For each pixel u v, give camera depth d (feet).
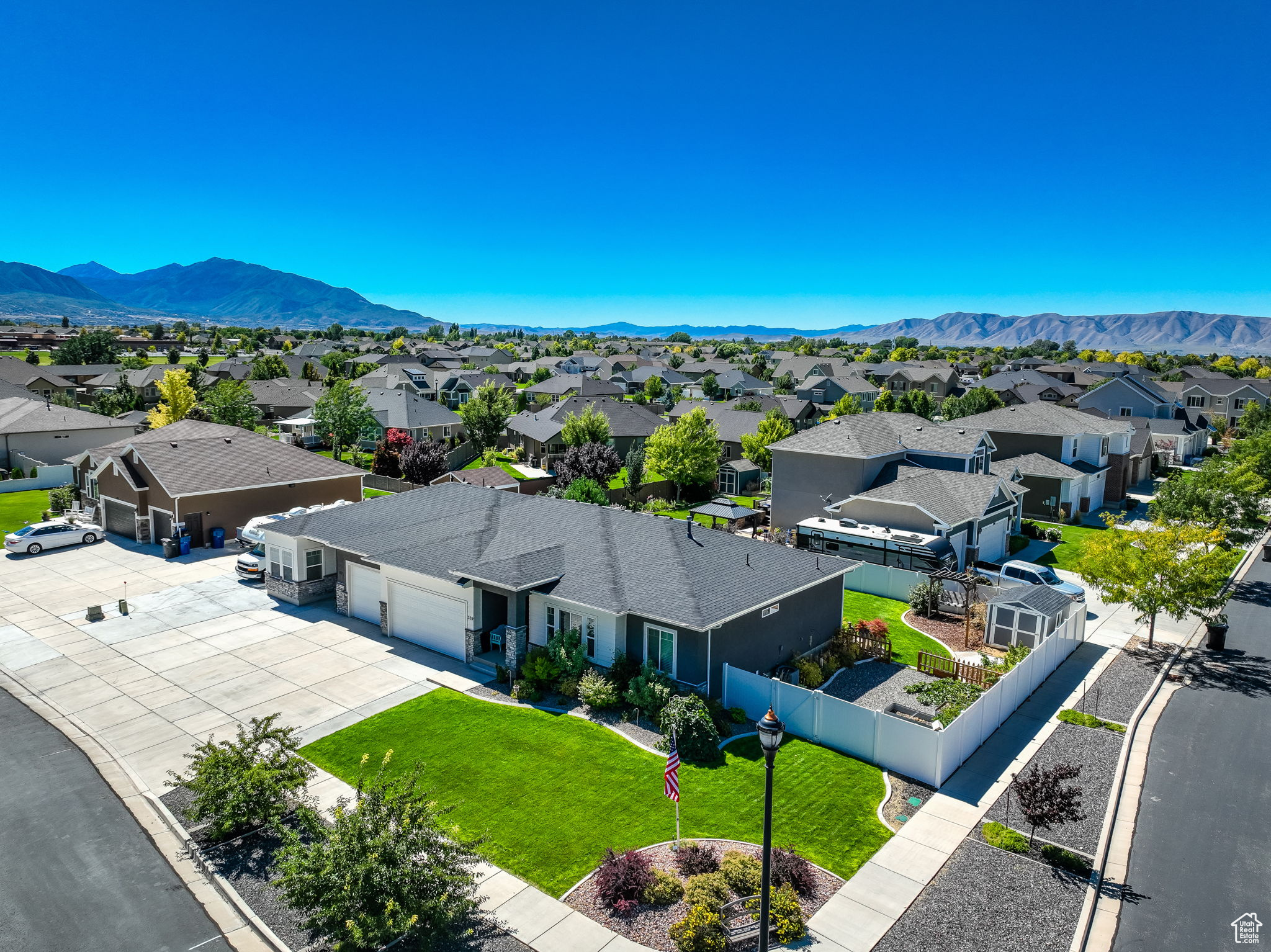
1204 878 50.52
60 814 56.08
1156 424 241.76
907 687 79.10
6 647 87.86
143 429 238.89
